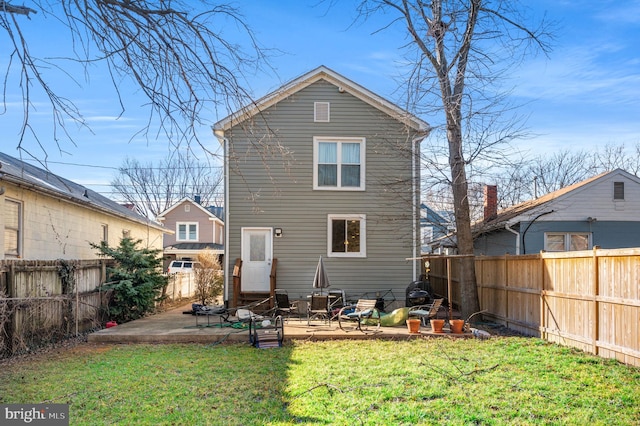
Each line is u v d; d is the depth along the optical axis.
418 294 12.73
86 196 15.55
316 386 6.30
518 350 8.66
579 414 5.20
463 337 10.20
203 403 5.71
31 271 9.45
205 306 15.22
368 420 5.00
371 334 10.30
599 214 17.12
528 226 16.88
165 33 4.22
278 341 9.62
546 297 9.78
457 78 11.63
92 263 12.29
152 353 8.87
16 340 8.75
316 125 14.55
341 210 14.51
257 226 14.33
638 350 7.19
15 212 11.09
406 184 14.43
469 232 12.78
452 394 5.90
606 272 7.97
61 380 6.82
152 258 14.09
